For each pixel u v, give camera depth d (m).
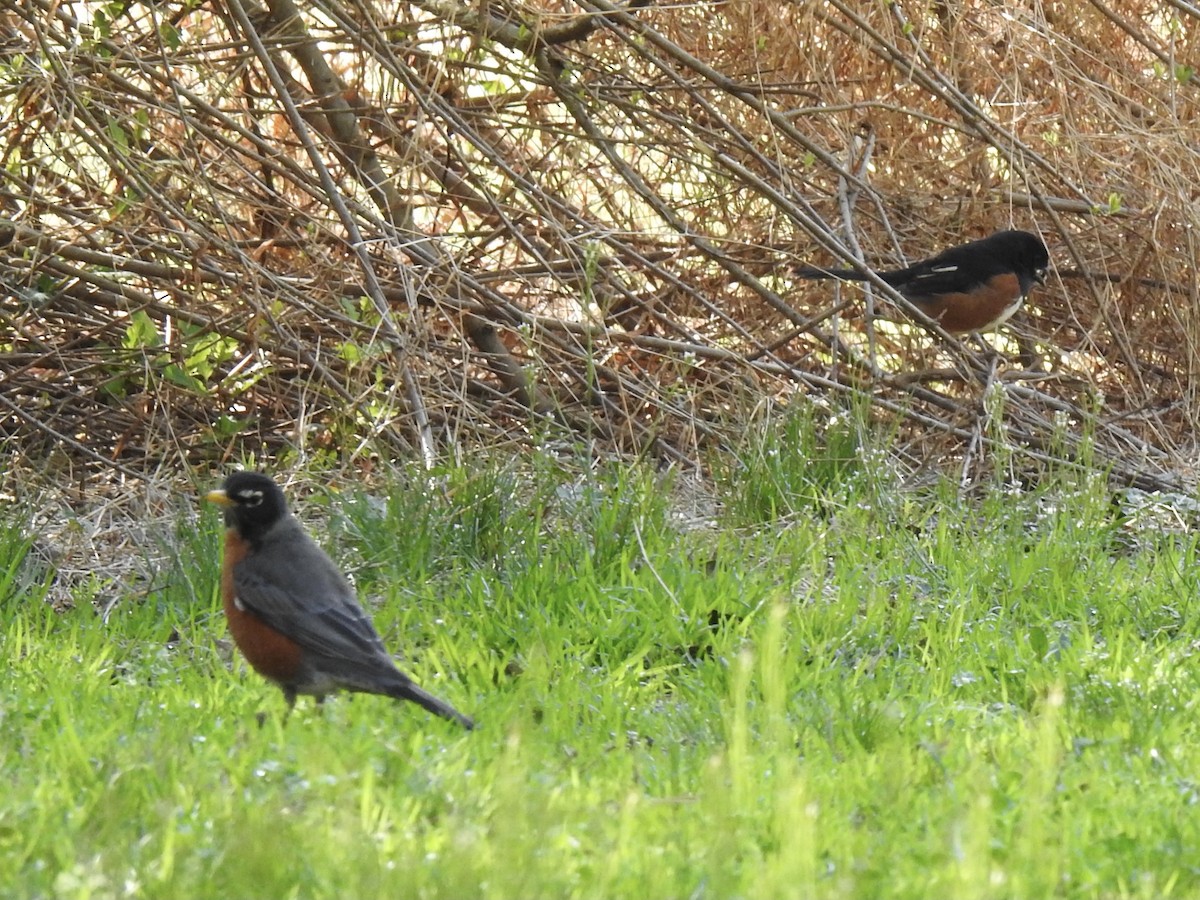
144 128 12.05
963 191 15.72
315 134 14.02
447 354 13.20
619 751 7.04
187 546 10.23
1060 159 15.42
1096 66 15.60
